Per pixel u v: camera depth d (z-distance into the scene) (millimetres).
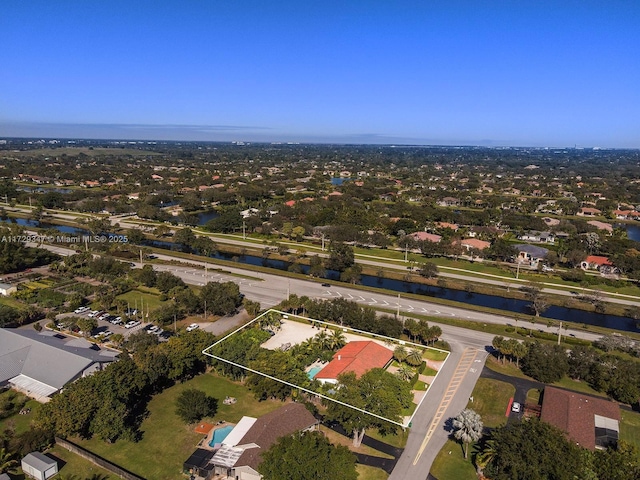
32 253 156375
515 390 86812
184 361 86125
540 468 56469
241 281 146375
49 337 97750
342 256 161875
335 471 54781
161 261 165000
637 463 60375
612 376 86438
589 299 134375
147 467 65438
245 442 67312
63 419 67562
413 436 72250
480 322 116688
